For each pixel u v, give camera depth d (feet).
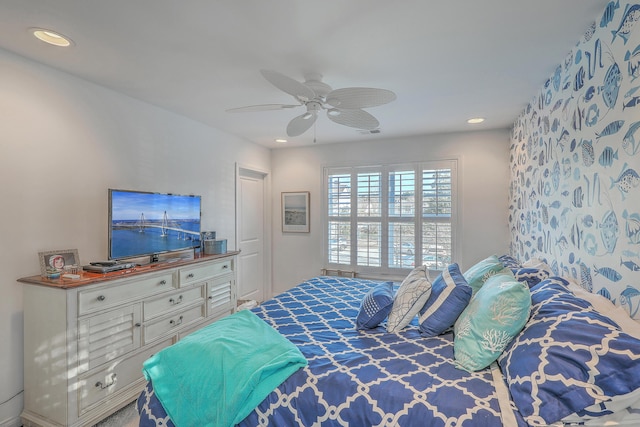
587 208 5.67
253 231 15.06
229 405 4.12
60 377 6.11
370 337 5.74
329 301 7.97
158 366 4.80
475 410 3.59
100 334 6.67
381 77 7.57
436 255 13.01
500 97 8.91
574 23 5.43
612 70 4.79
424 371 4.43
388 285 8.92
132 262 8.41
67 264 7.18
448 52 6.43
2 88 6.29
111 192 7.66
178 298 8.74
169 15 5.19
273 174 15.87
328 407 4.01
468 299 5.66
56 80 7.16
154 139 9.59
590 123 5.51
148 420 4.51
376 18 5.28
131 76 7.55
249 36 5.83
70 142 7.44
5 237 6.35
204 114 10.47
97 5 4.92
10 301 6.43
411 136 13.37
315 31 5.67
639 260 4.17
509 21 5.37
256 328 5.74
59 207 7.22
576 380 3.36
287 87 6.28
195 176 11.18
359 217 14.33
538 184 8.55
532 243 9.16
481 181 12.41
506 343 4.41
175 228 9.57
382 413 3.80
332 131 12.60
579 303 4.41
